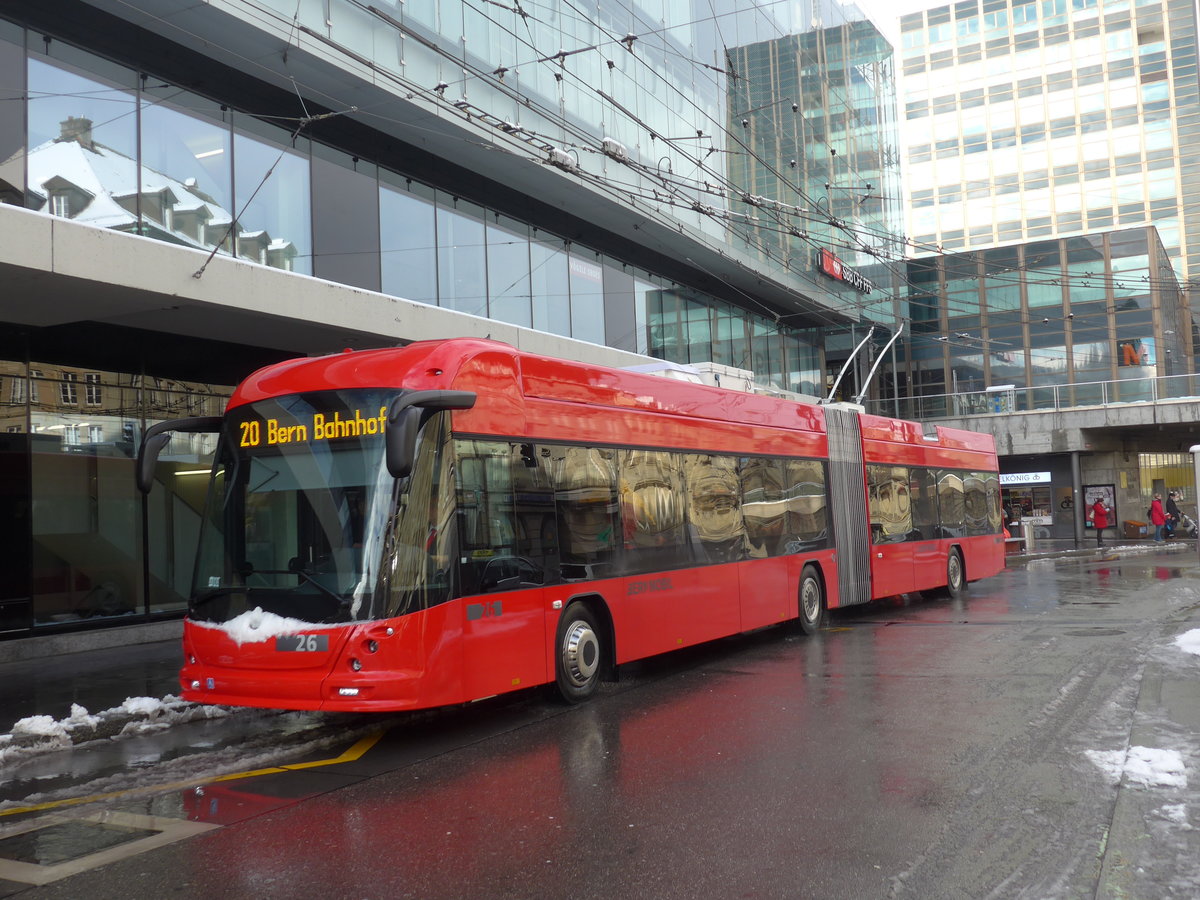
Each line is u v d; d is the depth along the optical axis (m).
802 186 32.06
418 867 4.91
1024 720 7.66
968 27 83.44
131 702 9.55
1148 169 77.88
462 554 7.77
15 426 13.39
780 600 12.75
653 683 10.10
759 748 7.12
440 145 18.22
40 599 13.53
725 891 4.45
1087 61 79.88
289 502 7.64
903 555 16.48
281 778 6.84
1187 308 52.72
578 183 20.58
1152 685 8.74
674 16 25.31
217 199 14.84
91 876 4.93
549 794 6.15
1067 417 37.38
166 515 15.36
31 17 12.65
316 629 7.20
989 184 82.31
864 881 4.51
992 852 4.83
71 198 12.93
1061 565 26.59
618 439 9.94
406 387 7.68
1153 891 4.25
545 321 21.81
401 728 8.43
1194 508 45.59
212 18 13.65
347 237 16.92
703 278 28.66
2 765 7.64
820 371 36.59
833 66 35.19
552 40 20.28
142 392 15.02
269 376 8.20
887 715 8.05
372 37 15.81
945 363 46.75
